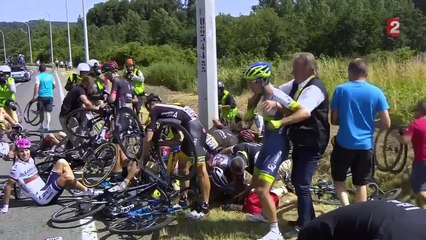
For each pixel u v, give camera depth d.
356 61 4.88
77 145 8.04
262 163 4.76
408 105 8.54
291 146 5.43
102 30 84.50
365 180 4.89
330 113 5.22
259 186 4.76
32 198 6.40
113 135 7.41
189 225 5.45
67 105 8.26
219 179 6.03
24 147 6.31
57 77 37.88
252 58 27.48
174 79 23.30
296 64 4.73
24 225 5.77
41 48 102.44
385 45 49.66
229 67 22.97
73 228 5.63
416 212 2.10
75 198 6.63
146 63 44.66
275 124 4.45
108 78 9.98
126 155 7.11
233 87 18.05
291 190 6.45
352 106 4.77
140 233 5.31
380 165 6.58
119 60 46.31
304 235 2.28
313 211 4.99
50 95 12.23
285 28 52.94
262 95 4.84
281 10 82.25
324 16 54.59
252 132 6.98
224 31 53.19
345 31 50.53
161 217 5.52
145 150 5.81
